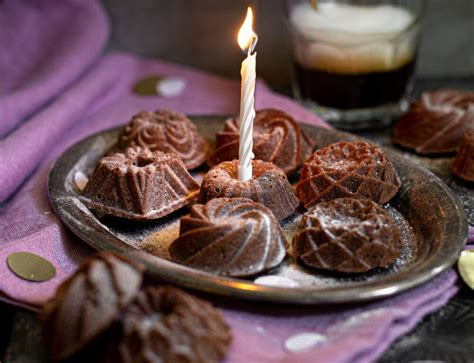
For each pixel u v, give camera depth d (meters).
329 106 0.59
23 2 0.67
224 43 0.71
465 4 0.68
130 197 0.47
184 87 0.68
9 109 0.58
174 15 0.70
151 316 0.38
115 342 0.37
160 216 0.47
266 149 0.51
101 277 0.38
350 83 0.58
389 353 0.40
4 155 0.51
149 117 0.54
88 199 0.48
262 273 0.43
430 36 0.70
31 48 0.67
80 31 0.66
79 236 0.44
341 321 0.40
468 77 0.71
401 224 0.47
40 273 0.43
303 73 0.60
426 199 0.47
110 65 0.67
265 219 0.43
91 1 0.68
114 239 0.44
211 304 0.41
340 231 0.43
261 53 0.71
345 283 0.43
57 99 0.60
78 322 0.37
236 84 0.67
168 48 0.72
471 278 0.43
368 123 0.60
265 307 0.41
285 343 0.39
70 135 0.60
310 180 0.48
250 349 0.39
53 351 0.38
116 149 0.54
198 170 0.54
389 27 0.56
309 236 0.44
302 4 0.59
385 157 0.49
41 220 0.47
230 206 0.44
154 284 0.42
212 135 0.57
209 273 0.43
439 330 0.41
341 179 0.48
